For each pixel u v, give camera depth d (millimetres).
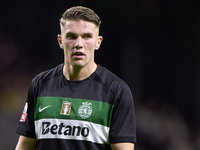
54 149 10133
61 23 10359
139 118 38688
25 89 37062
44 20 40250
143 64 41688
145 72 41562
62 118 10203
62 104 10297
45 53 39844
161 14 42656
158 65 42000
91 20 10078
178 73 42219
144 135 37719
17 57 38406
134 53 41594
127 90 10539
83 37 10055
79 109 10188
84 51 10047
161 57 42250
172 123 39344
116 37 41562
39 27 40094
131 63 41281
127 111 10398
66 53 10258
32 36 39781
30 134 10852
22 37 39594
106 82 10516
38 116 10500
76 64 10078
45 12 40250
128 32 41906
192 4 42969
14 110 35344
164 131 38438
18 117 35125
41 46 39844
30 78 38031
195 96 41688
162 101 40875
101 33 41500
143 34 42156
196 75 42344
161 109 40219
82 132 10070
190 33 43250
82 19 9992
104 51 41219
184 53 42594
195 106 41406
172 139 38188
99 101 10250
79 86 10469
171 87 41656
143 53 41906
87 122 10109
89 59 10227
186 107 41375
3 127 33469
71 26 10008
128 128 10336
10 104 35438
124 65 41250
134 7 42062
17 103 35781
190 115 41156
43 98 10523
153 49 42062
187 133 39531
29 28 39906
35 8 40156
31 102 10812
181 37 43031
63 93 10438
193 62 42469
